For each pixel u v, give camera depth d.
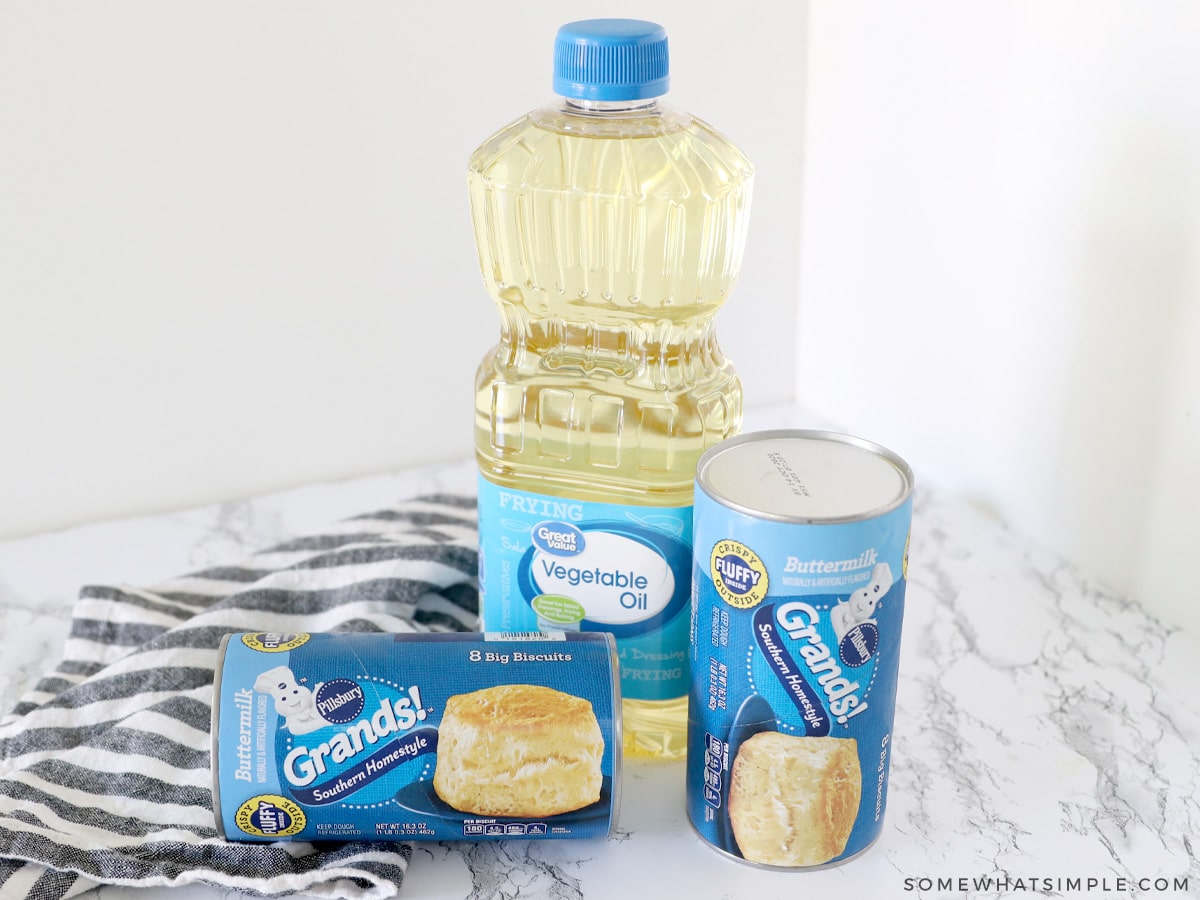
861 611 0.74
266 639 0.80
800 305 1.44
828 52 1.30
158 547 1.22
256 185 1.19
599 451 0.88
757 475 0.78
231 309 1.23
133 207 1.16
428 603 1.06
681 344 0.89
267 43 1.14
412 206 1.24
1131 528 1.09
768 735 0.77
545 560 0.88
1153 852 0.83
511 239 0.89
